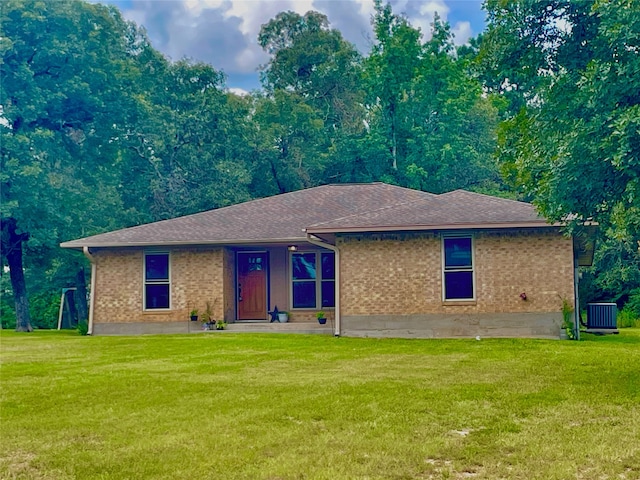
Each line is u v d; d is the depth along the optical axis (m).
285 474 5.47
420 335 17.30
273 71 49.56
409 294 17.47
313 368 11.39
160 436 6.78
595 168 9.23
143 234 20.30
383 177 38.75
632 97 9.05
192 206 36.50
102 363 12.55
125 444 6.52
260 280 21.33
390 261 17.61
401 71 39.44
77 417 7.73
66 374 11.09
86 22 29.56
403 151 40.34
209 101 39.19
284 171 41.41
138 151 37.34
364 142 40.00
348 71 46.59
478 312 17.12
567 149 9.16
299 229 19.95
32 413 8.00
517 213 17.03
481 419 7.30
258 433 6.83
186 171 37.88
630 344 15.27
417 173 37.47
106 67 30.53
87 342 17.09
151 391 9.29
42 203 26.27
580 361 11.85
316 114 44.69
